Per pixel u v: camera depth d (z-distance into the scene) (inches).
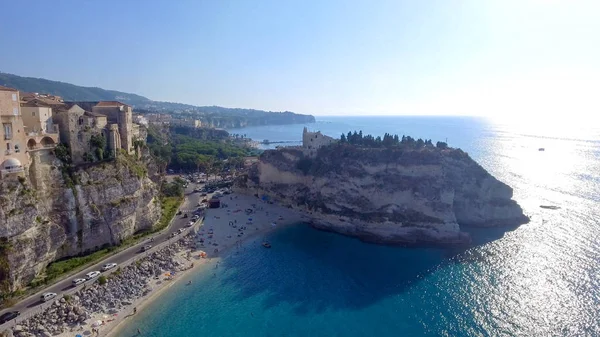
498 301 2736.2
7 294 2297.0
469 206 4439.0
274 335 2384.4
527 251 3619.6
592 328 2357.3
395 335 2393.0
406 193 4291.3
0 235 2335.1
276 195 5393.7
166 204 4712.1
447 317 2573.8
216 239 3927.2
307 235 4222.4
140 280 2876.5
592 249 3609.7
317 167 5128.0
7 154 2527.1
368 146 5098.4
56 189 2906.0
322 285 3056.1
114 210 3267.7
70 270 2743.6
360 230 4220.0
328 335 2394.2
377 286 3038.9
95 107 3912.4
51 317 2262.6
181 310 2615.7
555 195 5807.1
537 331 2361.0
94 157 3339.1
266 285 3038.9
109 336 2266.2
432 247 3833.7
